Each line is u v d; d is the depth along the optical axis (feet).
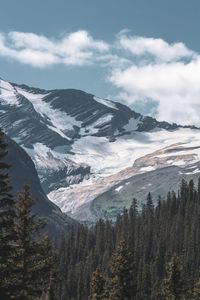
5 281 174.50
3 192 168.66
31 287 193.26
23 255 192.13
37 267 195.11
